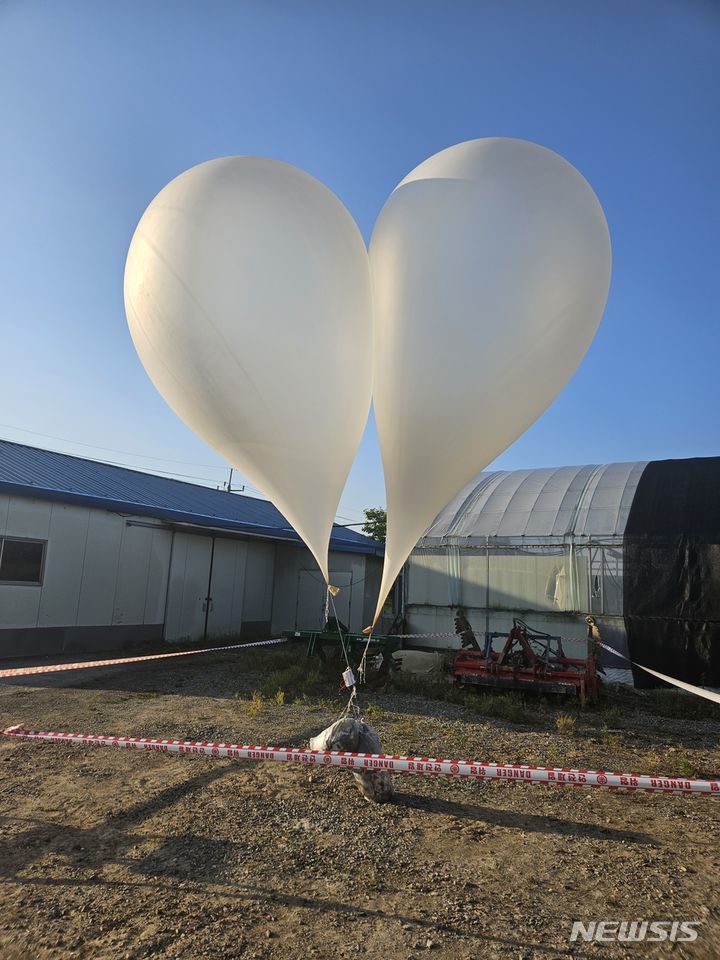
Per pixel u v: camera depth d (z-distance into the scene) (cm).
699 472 1100
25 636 1043
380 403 321
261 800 421
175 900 293
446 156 322
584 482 1219
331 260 307
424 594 1212
